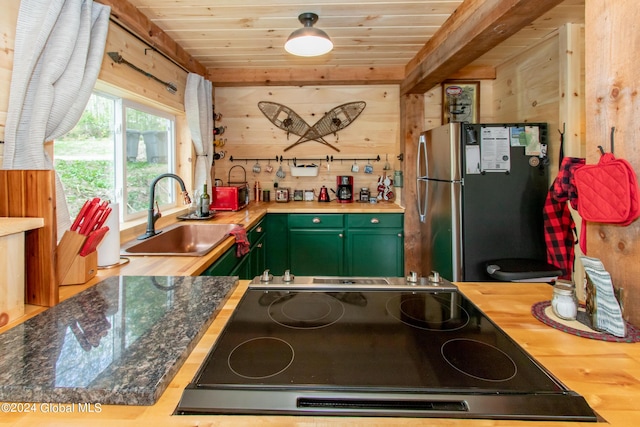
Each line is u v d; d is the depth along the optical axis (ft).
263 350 2.24
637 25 2.52
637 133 2.53
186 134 9.41
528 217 7.66
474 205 7.64
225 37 7.95
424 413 1.70
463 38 6.47
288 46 6.54
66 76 4.42
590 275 2.55
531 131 7.58
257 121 11.71
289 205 10.99
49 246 3.04
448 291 3.34
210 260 4.90
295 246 10.51
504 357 2.15
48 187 3.02
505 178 7.62
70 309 2.82
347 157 11.78
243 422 1.63
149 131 8.10
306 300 3.12
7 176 3.05
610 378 1.93
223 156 11.60
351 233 10.53
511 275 6.78
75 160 5.79
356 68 10.47
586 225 2.99
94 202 3.81
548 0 4.80
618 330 2.37
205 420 1.65
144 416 1.67
